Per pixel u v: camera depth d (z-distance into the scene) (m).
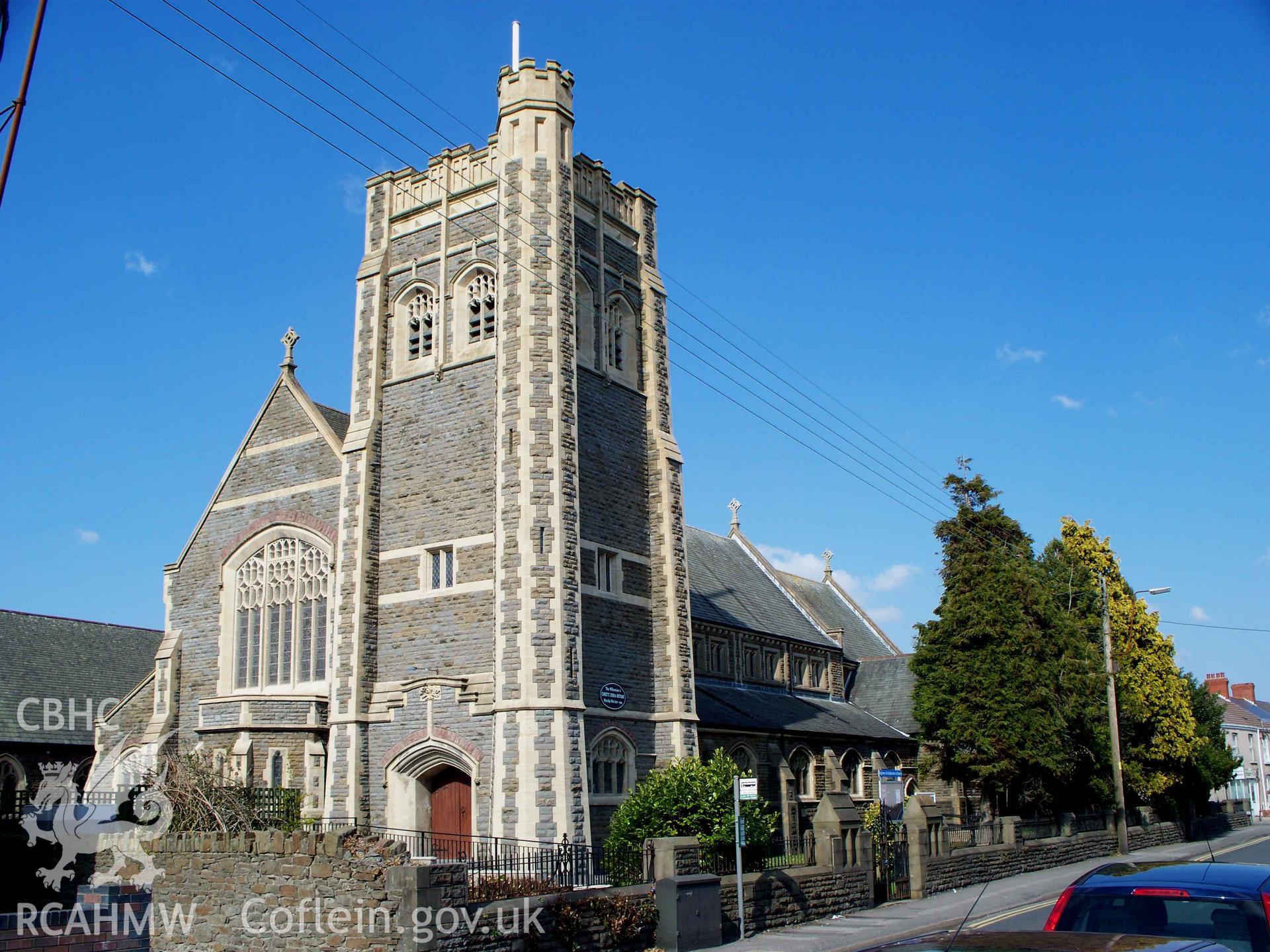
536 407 30.36
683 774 27.17
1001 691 40.28
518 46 33.53
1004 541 46.09
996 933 7.73
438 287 33.75
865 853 27.09
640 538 33.84
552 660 28.42
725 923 22.03
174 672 36.16
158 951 20.05
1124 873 10.48
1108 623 43.91
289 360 36.91
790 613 54.50
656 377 35.78
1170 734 50.78
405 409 33.41
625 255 36.19
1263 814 97.25
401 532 32.44
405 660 31.28
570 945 18.73
